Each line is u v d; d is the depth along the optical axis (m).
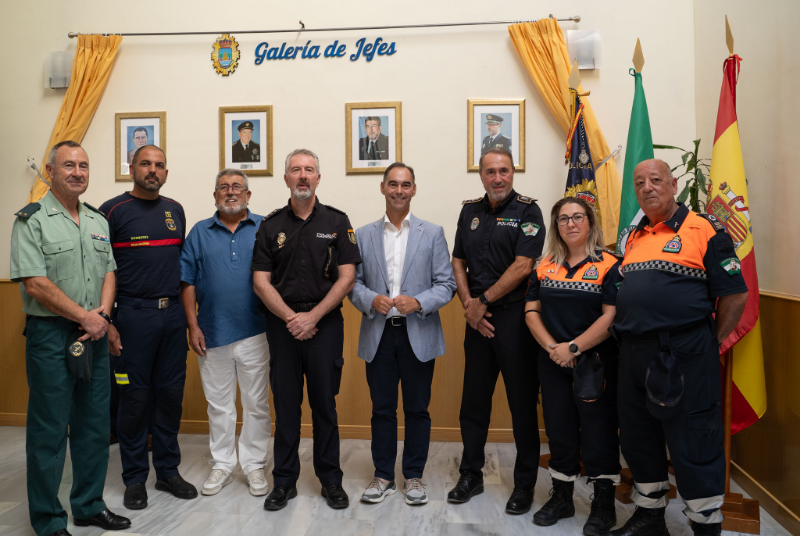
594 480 2.24
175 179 3.65
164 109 3.66
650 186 2.04
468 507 2.45
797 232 2.38
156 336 2.53
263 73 3.60
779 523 2.32
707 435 1.93
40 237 2.09
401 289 2.56
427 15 3.50
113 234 2.50
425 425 2.57
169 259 2.58
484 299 2.41
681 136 3.37
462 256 2.70
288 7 3.59
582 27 3.42
